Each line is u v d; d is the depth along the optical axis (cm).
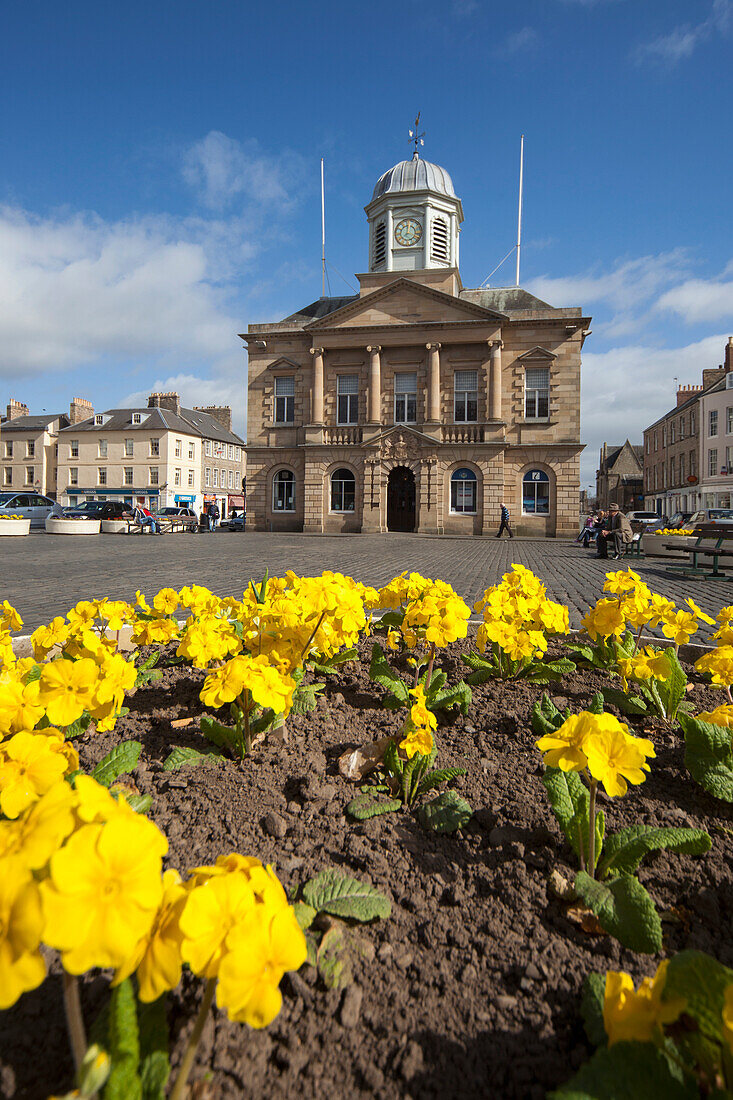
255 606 325
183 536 2766
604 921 160
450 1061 131
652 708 316
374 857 198
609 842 192
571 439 3036
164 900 102
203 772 247
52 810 97
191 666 389
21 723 191
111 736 287
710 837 197
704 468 4744
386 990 149
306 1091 122
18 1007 137
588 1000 138
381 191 3616
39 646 294
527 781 251
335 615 272
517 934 171
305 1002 143
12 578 1019
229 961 93
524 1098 124
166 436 5650
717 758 235
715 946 168
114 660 210
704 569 1380
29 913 84
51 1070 121
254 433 3388
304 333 3297
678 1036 108
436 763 265
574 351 3042
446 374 3131
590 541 2520
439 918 175
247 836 206
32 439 6109
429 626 305
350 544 2139
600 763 163
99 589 876
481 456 3055
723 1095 95
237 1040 130
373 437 3130
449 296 3058
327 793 234
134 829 93
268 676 214
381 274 3262
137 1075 103
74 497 5828
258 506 3384
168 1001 137
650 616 331
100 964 86
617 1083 103
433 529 3092
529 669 372
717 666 279
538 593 400
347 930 167
